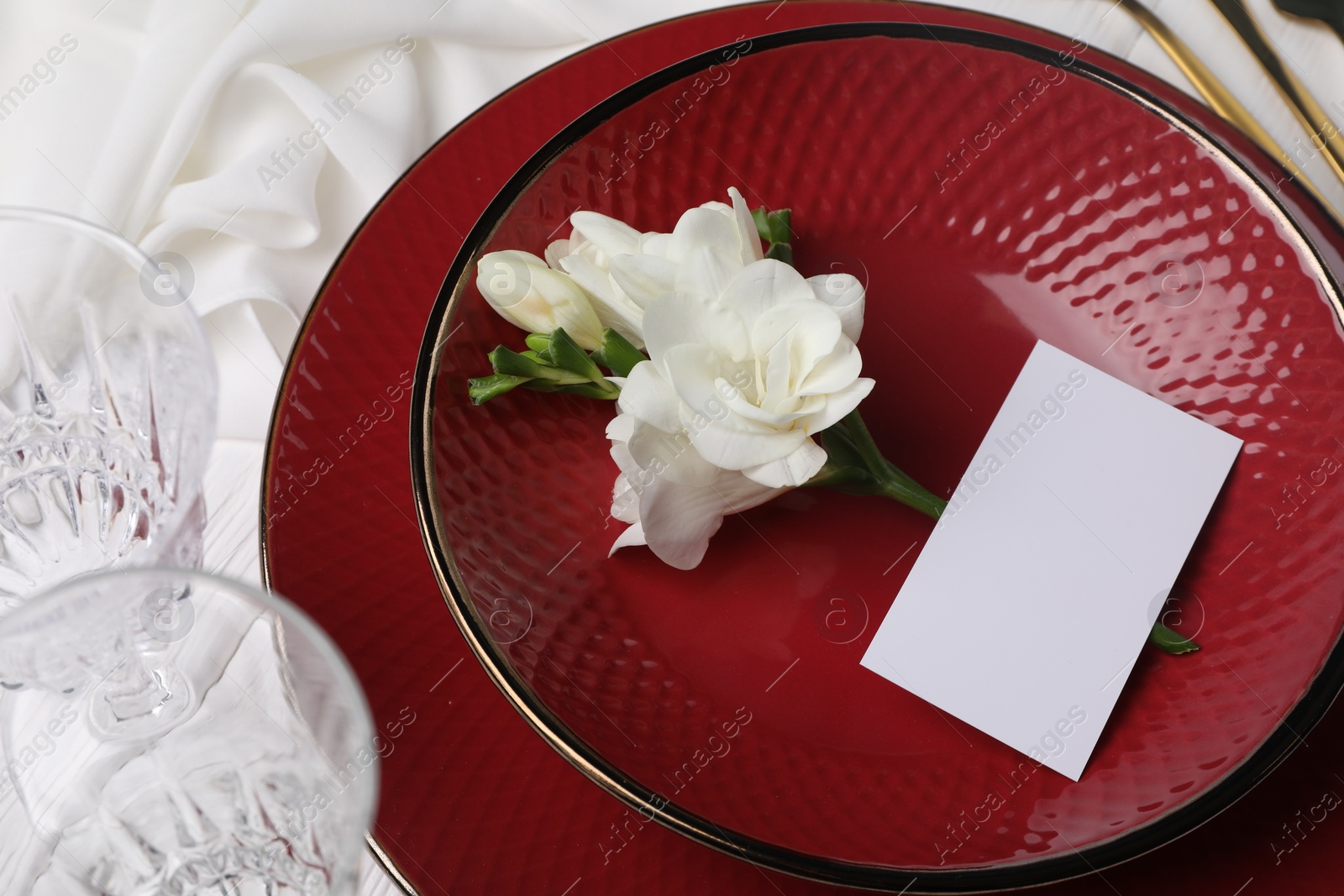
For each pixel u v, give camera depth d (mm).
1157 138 621
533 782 599
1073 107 626
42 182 681
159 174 680
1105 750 601
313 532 620
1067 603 608
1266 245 613
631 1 706
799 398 589
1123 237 631
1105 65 651
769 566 620
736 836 576
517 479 621
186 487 587
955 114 633
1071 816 593
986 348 637
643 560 621
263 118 697
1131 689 606
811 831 592
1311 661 588
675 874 592
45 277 586
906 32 623
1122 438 617
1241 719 591
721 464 583
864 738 607
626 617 617
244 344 680
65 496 613
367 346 638
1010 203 640
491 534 611
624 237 604
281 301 676
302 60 692
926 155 640
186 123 680
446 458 606
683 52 666
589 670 607
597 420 632
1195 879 586
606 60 665
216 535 658
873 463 616
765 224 628
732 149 638
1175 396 625
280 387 631
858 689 611
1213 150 615
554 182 623
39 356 603
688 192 641
